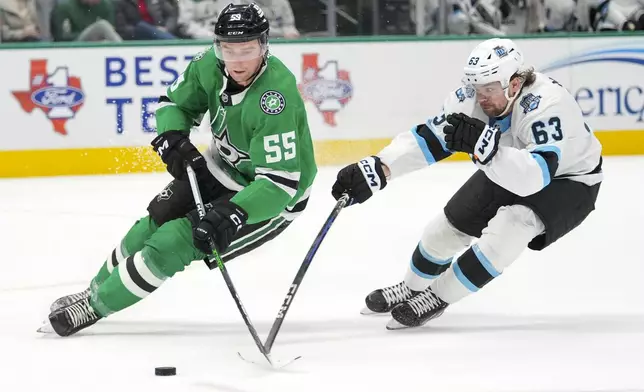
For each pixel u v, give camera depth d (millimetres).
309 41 31078
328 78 31250
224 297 15586
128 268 12578
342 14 31906
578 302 15109
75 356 12047
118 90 30453
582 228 21312
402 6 32062
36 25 30672
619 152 32594
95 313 12945
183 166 12812
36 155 30391
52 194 27141
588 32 32219
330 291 16062
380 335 13164
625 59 32312
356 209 24469
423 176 29484
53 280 17234
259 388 10688
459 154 32062
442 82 31766
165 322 13961
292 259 18812
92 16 30750
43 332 13148
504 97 12625
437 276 14258
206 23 31359
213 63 12586
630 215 22688
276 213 12344
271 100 12047
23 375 11242
